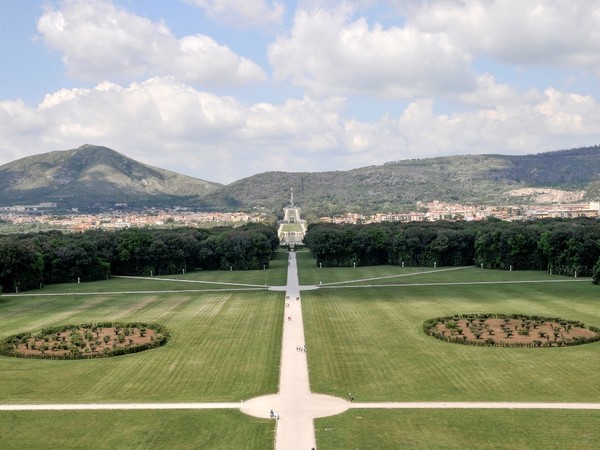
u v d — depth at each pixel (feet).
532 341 533.55
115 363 495.00
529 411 379.55
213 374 463.83
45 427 366.02
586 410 379.96
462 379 441.68
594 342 535.19
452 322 613.52
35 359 508.94
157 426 366.22
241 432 356.59
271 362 493.77
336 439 345.10
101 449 336.90
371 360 495.00
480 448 331.36
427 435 348.18
